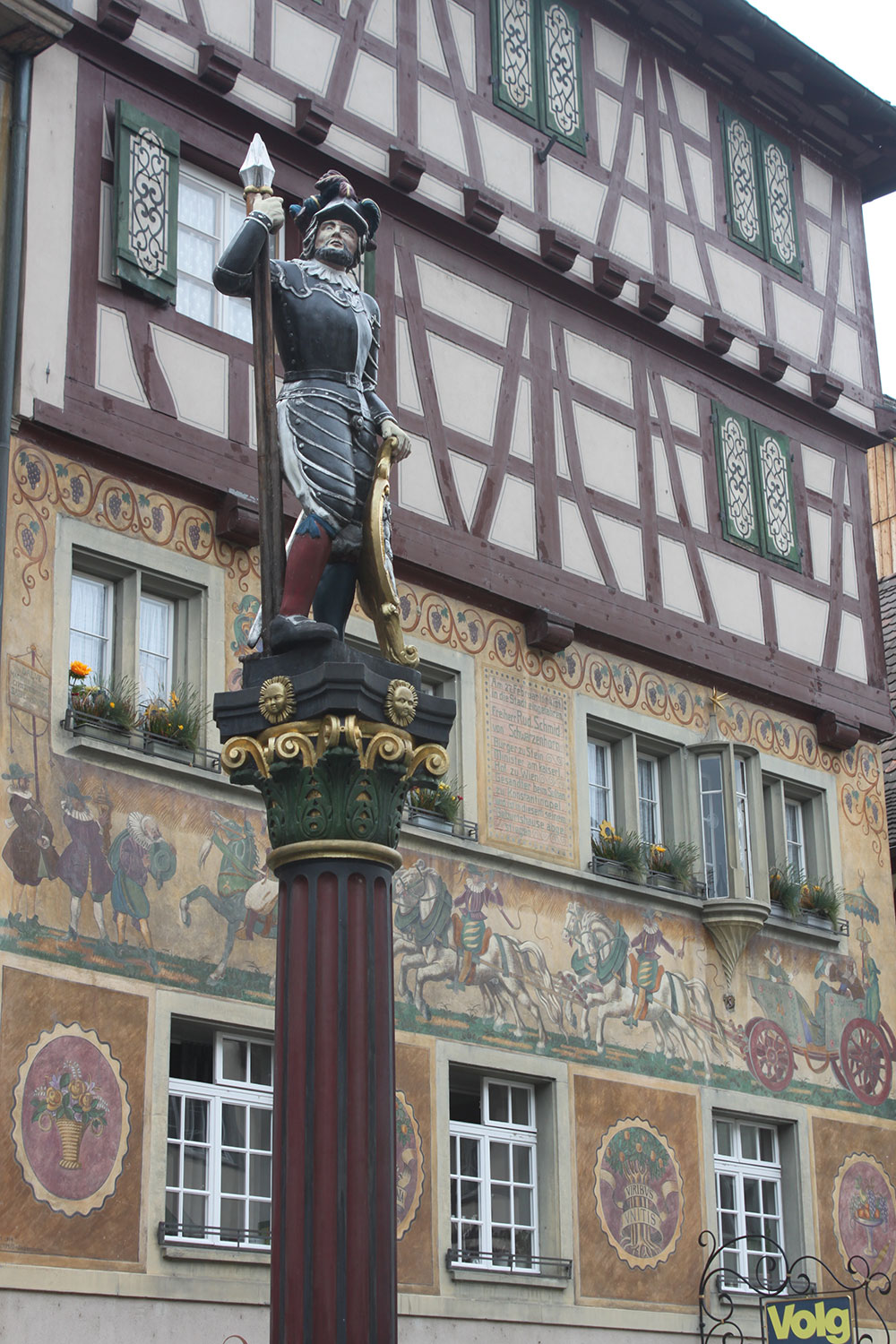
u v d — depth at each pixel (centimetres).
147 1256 1240
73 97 1445
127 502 1395
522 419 1731
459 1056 1484
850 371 2138
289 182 1597
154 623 1422
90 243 1421
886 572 2605
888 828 2138
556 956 1595
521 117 1819
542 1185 1539
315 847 789
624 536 1792
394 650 841
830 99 2138
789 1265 1705
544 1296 1493
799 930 1820
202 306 1514
